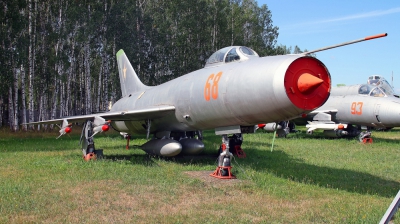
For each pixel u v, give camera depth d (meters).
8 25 21.95
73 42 28.95
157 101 11.56
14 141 18.67
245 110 8.02
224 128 9.28
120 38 28.55
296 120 21.73
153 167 9.96
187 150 11.20
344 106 19.53
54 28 26.30
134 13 29.94
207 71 9.67
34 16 24.41
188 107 9.81
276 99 7.16
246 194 7.14
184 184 7.85
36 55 24.86
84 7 26.02
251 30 41.84
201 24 33.44
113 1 28.86
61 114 29.36
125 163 10.70
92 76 36.69
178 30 32.62
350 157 12.70
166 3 33.84
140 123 12.55
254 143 17.20
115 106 15.91
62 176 8.50
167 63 33.31
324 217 5.64
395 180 8.83
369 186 8.09
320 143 17.48
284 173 9.41
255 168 10.05
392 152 14.16
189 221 5.37
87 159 11.15
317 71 7.37
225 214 5.73
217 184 7.98
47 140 19.42
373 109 17.64
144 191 7.17
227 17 36.75
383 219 4.20
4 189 7.06
